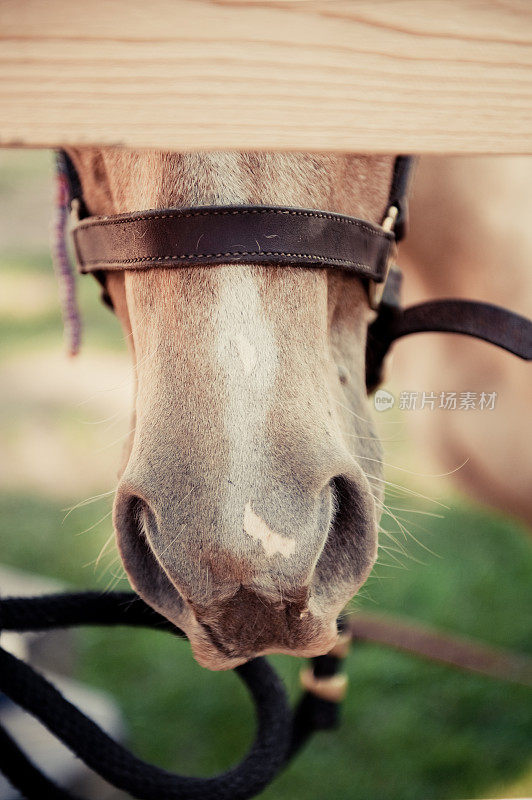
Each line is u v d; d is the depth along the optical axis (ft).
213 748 6.55
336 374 2.56
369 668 7.40
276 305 2.17
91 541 9.20
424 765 6.36
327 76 1.64
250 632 2.08
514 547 9.10
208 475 1.98
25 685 2.71
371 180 2.82
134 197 2.33
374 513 2.24
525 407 4.80
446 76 1.69
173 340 2.14
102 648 7.69
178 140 1.60
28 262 18.92
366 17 1.63
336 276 2.53
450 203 4.63
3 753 2.89
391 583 8.38
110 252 2.32
